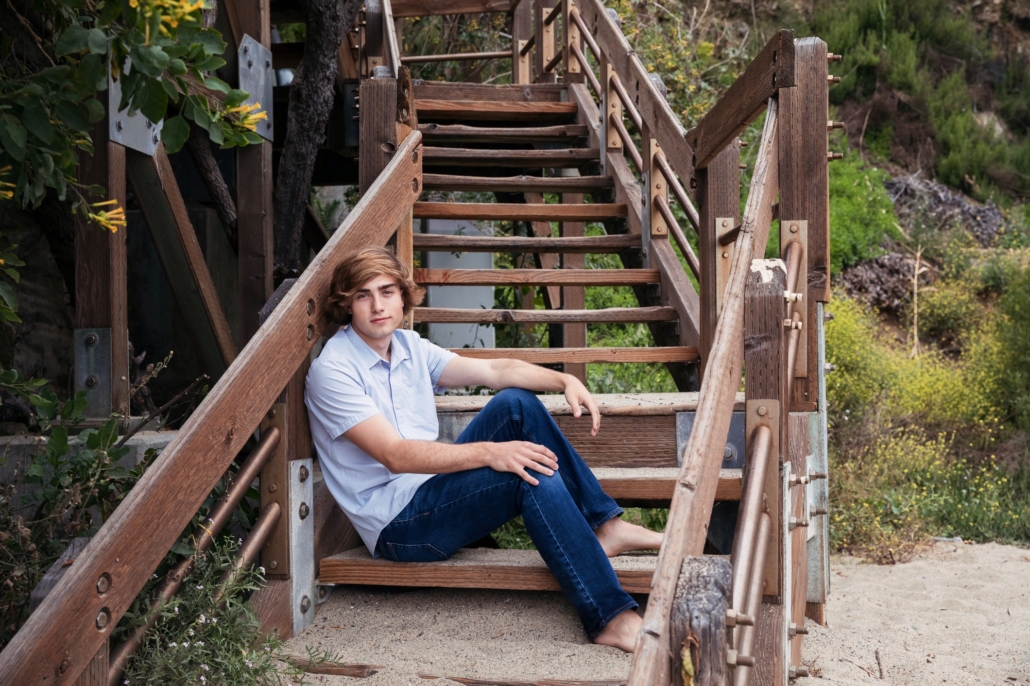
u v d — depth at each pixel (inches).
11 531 88.7
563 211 187.3
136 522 71.2
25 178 87.4
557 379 104.2
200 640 80.8
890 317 418.3
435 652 90.7
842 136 499.2
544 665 86.4
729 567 51.3
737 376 72.7
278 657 86.1
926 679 114.4
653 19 398.6
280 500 95.6
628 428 117.6
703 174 136.2
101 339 124.0
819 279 112.1
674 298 164.4
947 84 536.1
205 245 212.2
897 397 301.4
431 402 106.5
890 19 544.7
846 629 141.6
